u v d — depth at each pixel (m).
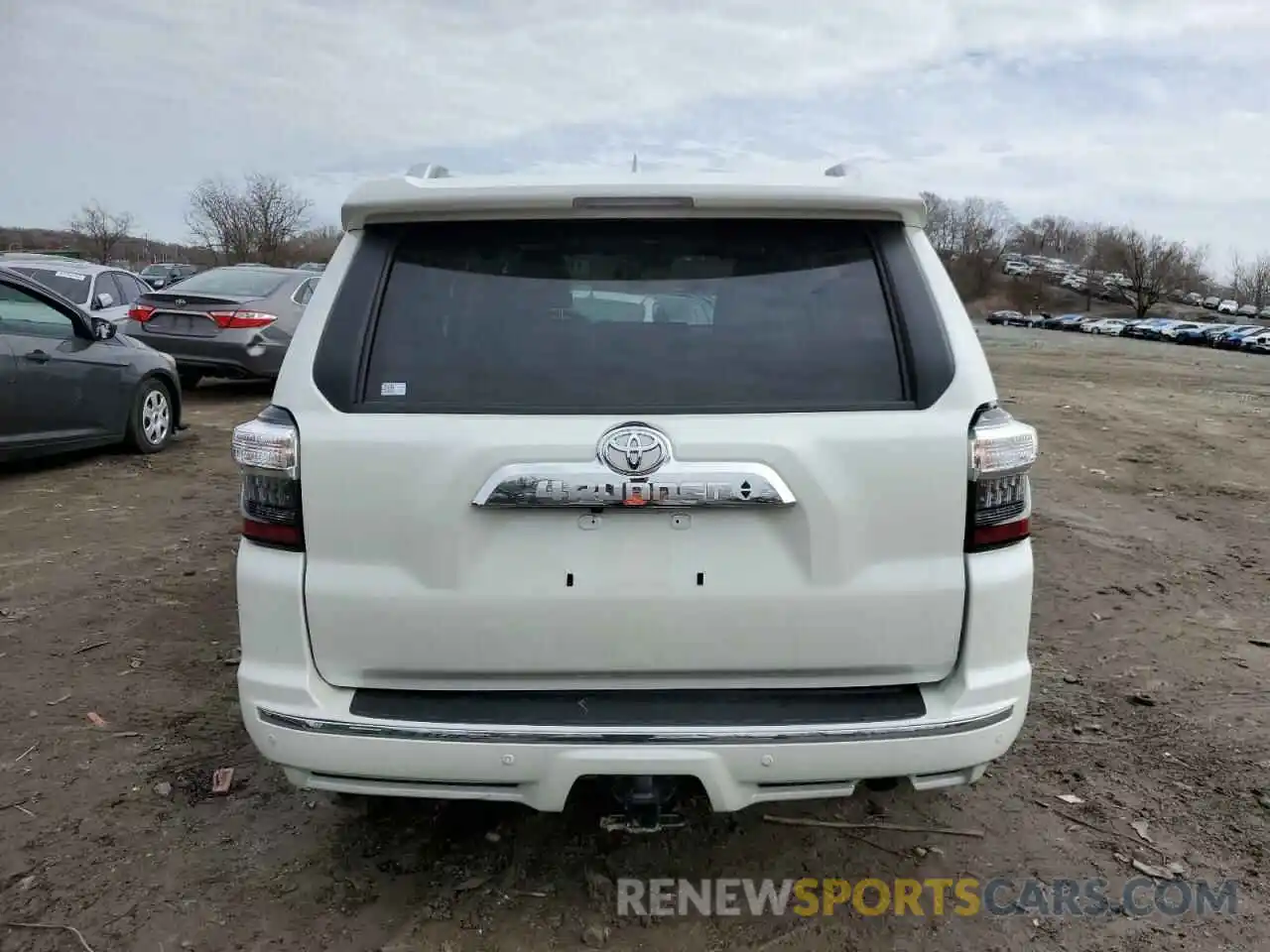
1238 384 19.39
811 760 2.27
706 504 2.25
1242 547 6.14
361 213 2.42
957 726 2.31
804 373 2.34
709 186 2.34
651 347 2.36
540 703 2.35
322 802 3.14
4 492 7.04
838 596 2.31
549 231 2.43
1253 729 3.71
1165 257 109.75
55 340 7.46
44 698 3.81
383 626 2.32
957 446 2.31
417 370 2.36
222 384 13.69
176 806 3.10
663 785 2.41
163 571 5.34
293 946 2.48
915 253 2.45
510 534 2.30
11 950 2.45
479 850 2.90
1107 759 3.49
